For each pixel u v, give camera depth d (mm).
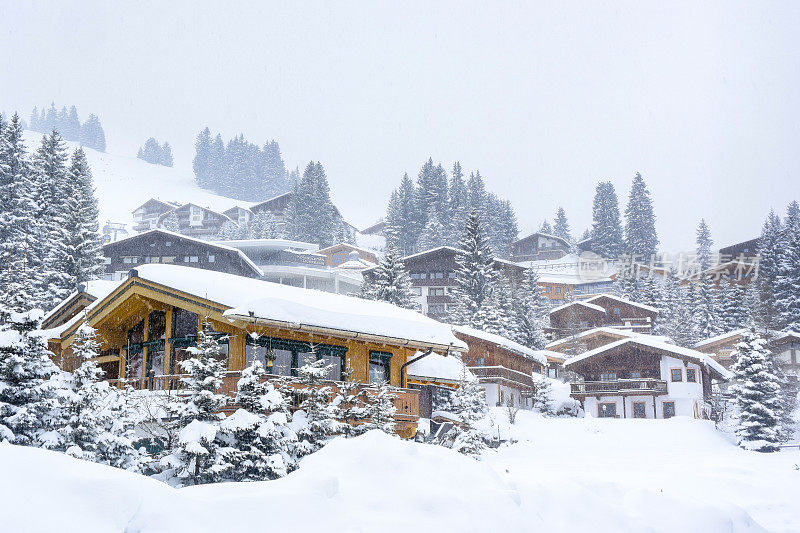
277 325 17984
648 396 51438
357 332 20016
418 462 9266
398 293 58875
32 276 44438
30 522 5438
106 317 21094
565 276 103312
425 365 26219
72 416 13703
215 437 14656
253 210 165375
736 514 11641
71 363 22406
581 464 28219
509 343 50312
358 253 120188
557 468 25609
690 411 49969
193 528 6516
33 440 13445
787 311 77188
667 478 20188
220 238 141750
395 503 8305
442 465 9359
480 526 8320
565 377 65062
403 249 132750
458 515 8367
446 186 146375
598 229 131125
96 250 49344
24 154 51500
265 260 94062
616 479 20172
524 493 9945
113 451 13961
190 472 13578
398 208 139625
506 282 72938
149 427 17109
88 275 47344
